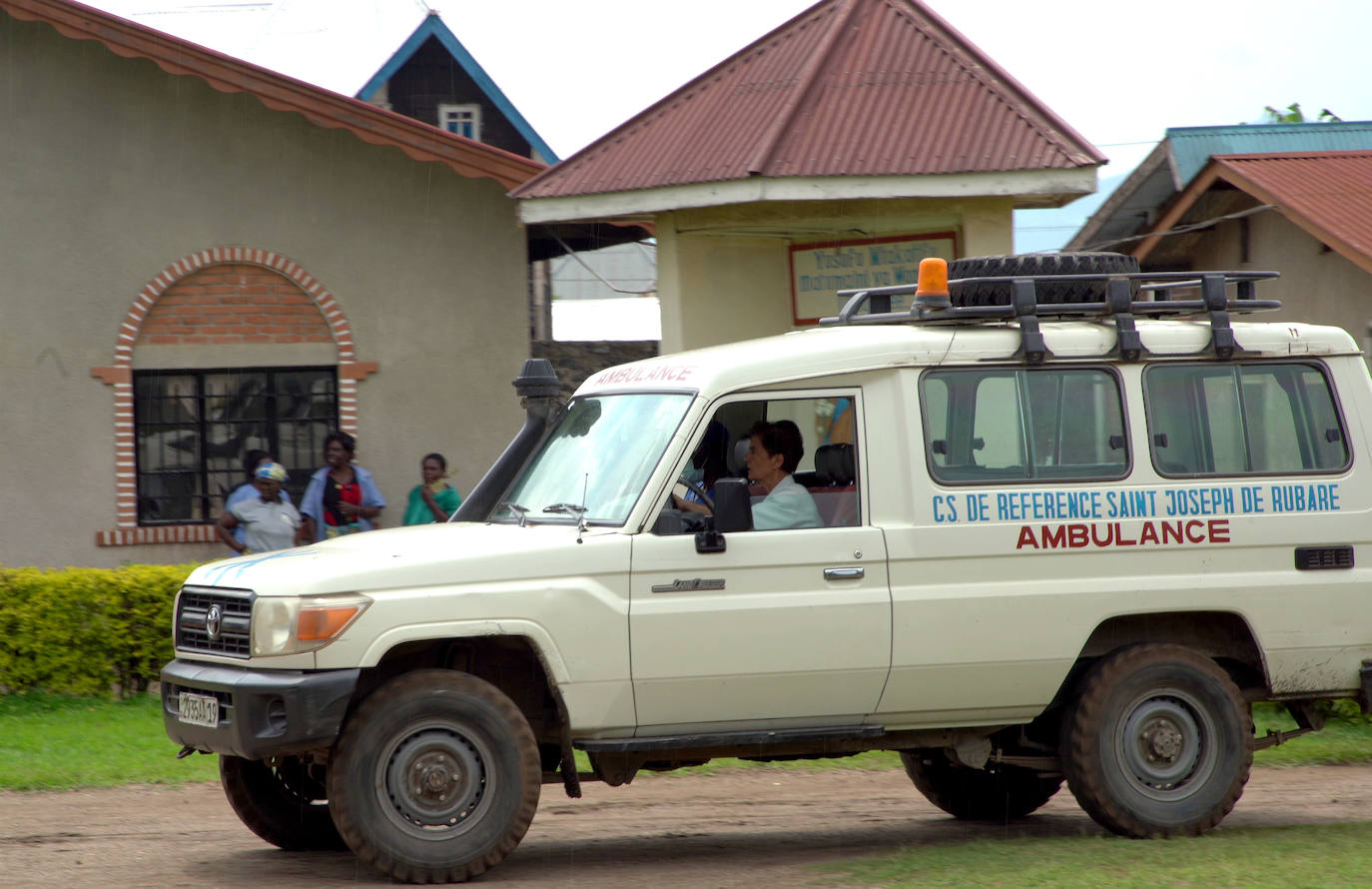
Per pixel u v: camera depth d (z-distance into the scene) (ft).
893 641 35.65
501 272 79.46
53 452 75.25
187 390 77.30
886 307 40.34
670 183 66.74
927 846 39.14
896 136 66.49
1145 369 38.06
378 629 32.99
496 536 35.32
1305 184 88.99
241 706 32.86
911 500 36.14
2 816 43.04
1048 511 36.70
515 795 33.83
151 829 41.39
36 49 75.10
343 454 66.44
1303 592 37.88
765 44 75.61
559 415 40.73
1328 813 43.86
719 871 35.91
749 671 34.99
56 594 57.36
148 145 76.18
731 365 36.17
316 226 77.71
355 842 32.89
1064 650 36.60
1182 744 37.83
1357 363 39.27
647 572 34.60
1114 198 101.96
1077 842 37.22
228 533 62.90
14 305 74.90
